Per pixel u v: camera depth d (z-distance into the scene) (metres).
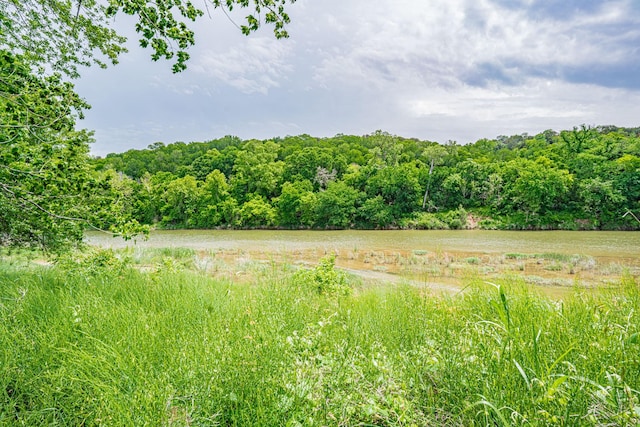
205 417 1.66
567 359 1.95
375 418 1.75
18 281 5.17
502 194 53.44
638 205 43.50
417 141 97.69
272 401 1.76
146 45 4.38
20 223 5.90
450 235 39.94
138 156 88.19
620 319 2.52
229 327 2.71
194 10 4.40
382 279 13.82
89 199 4.74
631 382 1.58
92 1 6.09
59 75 4.29
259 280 5.02
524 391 1.64
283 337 2.38
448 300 3.97
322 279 7.23
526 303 2.92
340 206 53.03
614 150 59.91
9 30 5.32
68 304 3.53
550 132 94.12
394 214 54.25
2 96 3.43
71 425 1.76
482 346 2.11
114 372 2.03
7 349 2.36
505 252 24.66
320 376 1.89
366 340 2.78
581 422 1.38
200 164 79.00
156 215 59.25
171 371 2.03
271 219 54.47
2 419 1.76
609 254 22.67
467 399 1.74
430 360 2.00
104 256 6.67
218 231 50.75
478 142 103.06
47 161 3.76
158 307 3.95
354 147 94.62
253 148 82.19
